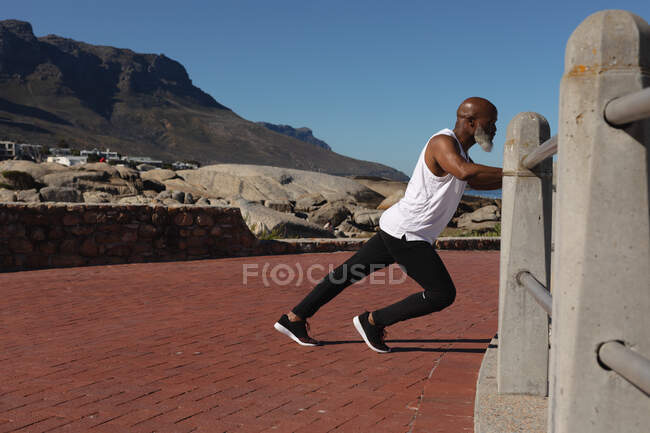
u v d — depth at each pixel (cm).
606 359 109
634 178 110
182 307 588
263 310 573
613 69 111
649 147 111
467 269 934
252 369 360
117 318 529
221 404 295
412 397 306
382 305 607
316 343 425
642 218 110
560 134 119
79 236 945
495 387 278
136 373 350
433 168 338
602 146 111
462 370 356
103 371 354
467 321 518
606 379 112
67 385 326
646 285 110
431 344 428
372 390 318
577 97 114
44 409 287
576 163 113
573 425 114
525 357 264
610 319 111
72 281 768
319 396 308
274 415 279
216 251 1071
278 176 3869
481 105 323
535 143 252
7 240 887
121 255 980
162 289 707
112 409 287
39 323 505
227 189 3581
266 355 396
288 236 1595
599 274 111
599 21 113
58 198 2138
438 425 263
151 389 319
